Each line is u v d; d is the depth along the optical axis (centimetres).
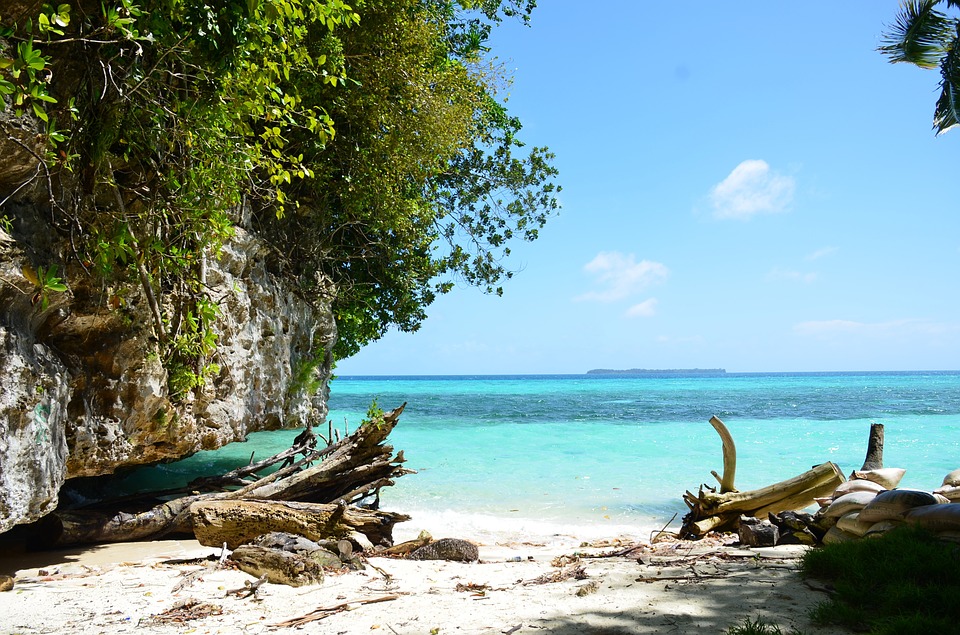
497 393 8094
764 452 2281
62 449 702
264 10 668
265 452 2222
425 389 10238
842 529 719
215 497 1101
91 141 684
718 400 6056
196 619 525
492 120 2219
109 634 488
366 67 1331
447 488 1593
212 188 802
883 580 497
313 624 495
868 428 3170
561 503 1418
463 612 499
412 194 1720
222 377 1053
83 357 773
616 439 2675
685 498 1101
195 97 789
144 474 1650
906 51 1423
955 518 558
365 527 912
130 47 661
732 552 756
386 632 461
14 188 620
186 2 627
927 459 2078
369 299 1917
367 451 1211
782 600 496
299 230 1504
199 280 952
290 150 1304
